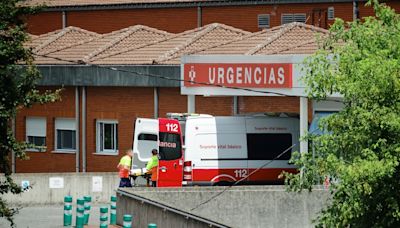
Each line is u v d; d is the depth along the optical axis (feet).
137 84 418.51
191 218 224.94
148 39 451.53
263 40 399.24
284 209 285.23
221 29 440.45
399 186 188.03
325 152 196.24
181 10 477.36
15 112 204.44
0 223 293.64
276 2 453.99
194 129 339.57
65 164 441.27
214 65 364.79
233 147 342.85
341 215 192.03
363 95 188.75
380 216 191.72
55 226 286.46
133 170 346.74
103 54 439.63
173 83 409.08
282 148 348.18
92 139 433.89
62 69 435.53
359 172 182.50
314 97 200.34
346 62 193.88
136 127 351.46
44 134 446.19
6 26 203.31
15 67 206.08
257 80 351.87
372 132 188.24
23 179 345.51
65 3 506.48
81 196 351.05
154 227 222.89
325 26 443.73
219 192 284.20
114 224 284.61
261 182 345.51
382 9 202.69
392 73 185.78
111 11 495.00
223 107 392.47
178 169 339.16
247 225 285.02
